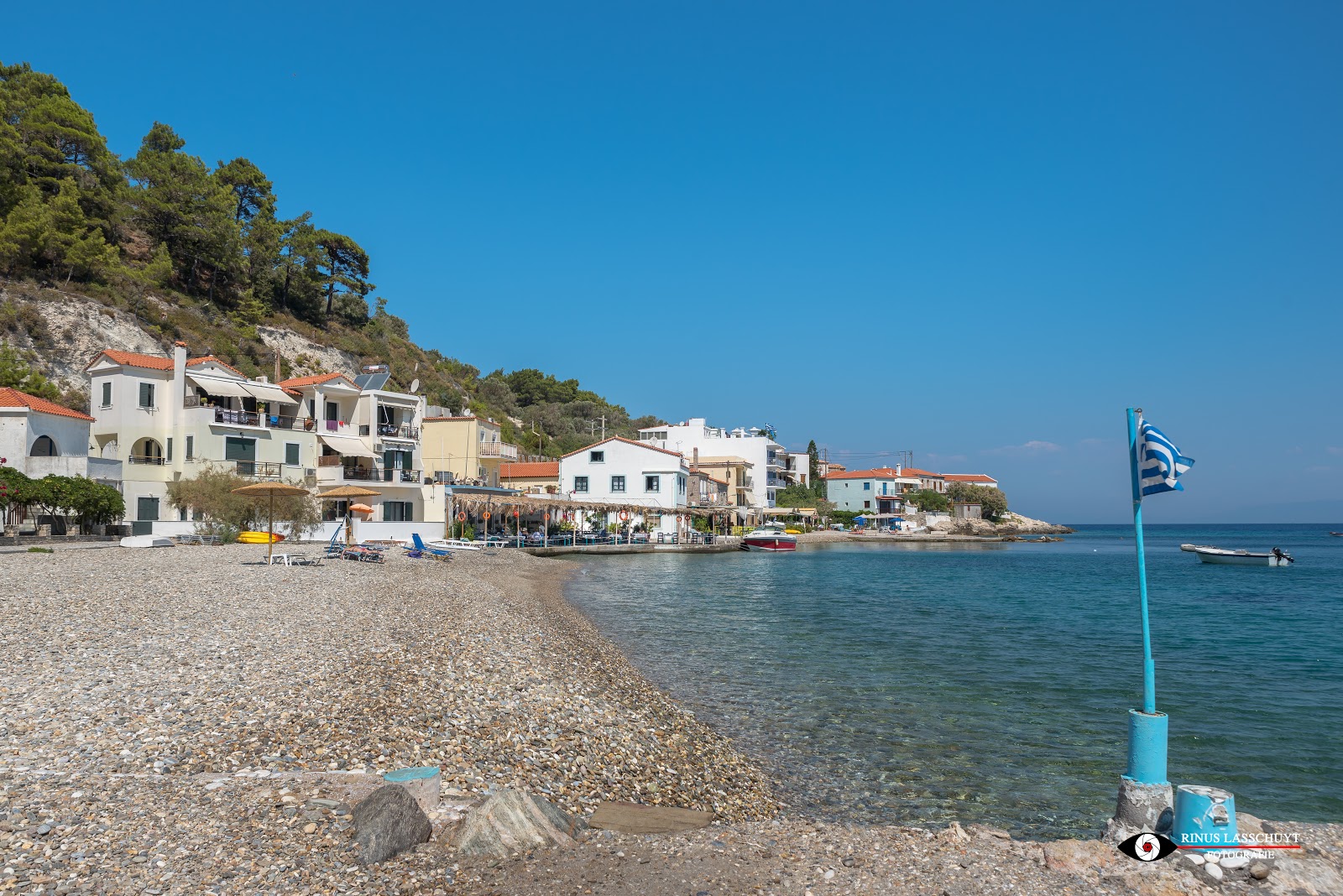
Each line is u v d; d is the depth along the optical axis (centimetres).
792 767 1320
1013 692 1900
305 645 1633
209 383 5344
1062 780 1281
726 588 4372
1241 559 7875
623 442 8525
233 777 844
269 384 5850
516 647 1972
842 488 14825
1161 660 2386
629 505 7625
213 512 4434
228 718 1080
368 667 1476
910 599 4003
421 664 1569
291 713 1124
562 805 955
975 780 1277
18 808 720
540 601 3241
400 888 655
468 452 7219
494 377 15400
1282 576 6259
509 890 668
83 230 7369
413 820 739
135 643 1534
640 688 1784
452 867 700
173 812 738
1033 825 1101
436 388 10344
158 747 948
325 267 10662
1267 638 2880
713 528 8944
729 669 2091
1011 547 11781
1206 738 1580
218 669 1366
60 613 1803
